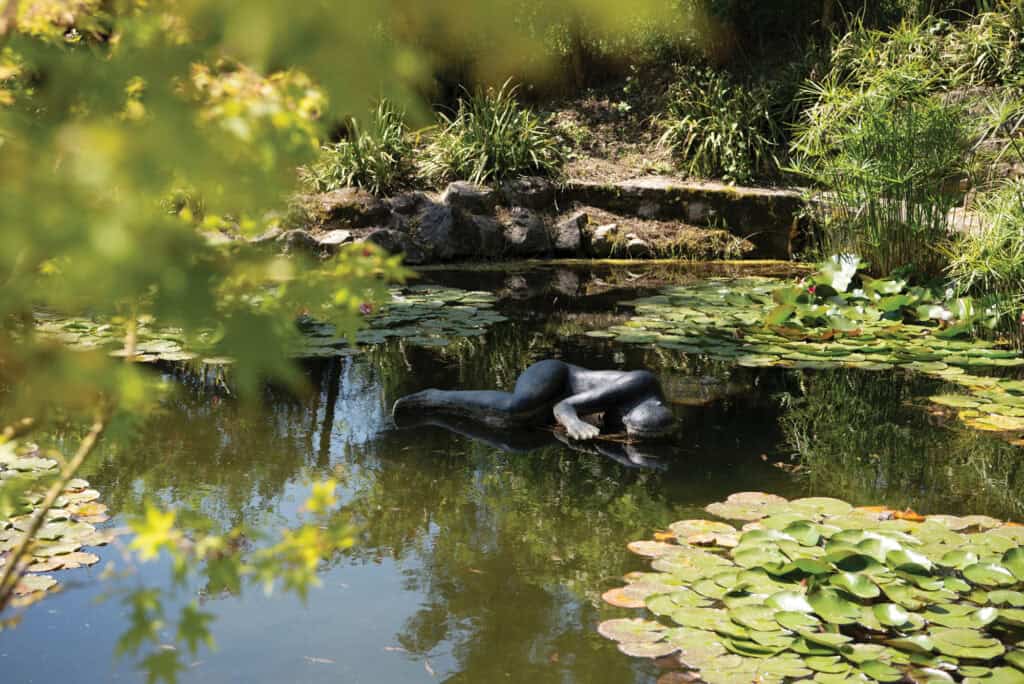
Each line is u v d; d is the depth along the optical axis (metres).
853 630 3.05
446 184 11.02
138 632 1.22
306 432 5.06
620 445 4.97
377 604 3.27
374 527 3.90
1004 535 3.78
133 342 1.21
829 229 9.44
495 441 5.02
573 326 7.52
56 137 0.90
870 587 3.17
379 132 10.82
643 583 3.34
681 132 11.80
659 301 8.27
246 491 4.23
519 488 4.36
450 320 7.57
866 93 9.23
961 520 3.92
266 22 0.87
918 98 8.99
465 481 4.44
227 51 1.00
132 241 0.86
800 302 7.69
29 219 0.84
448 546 3.74
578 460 4.75
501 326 7.50
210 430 5.04
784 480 4.48
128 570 1.29
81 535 3.63
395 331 7.22
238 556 1.29
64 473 1.35
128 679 2.80
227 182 0.93
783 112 11.64
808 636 2.93
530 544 3.76
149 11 1.00
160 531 1.19
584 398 5.31
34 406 1.10
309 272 1.15
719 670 2.78
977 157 9.28
